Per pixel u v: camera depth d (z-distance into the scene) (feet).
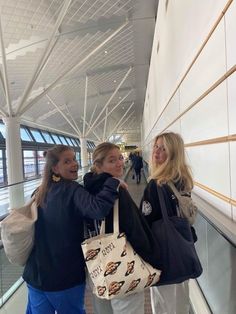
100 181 7.72
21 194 23.90
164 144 8.38
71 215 7.60
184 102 17.06
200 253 11.99
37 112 96.37
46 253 7.66
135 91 109.50
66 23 41.52
